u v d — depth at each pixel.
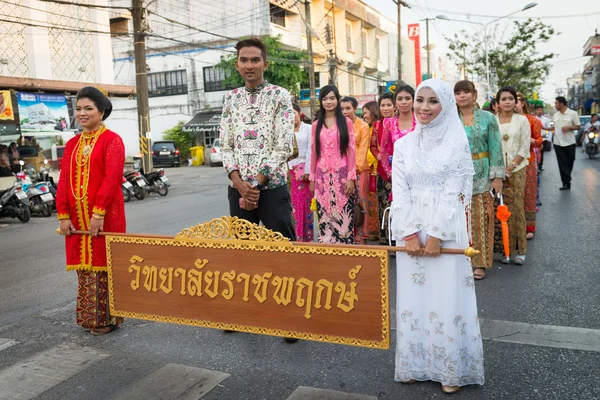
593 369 3.10
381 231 6.09
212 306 3.34
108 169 3.79
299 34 29.72
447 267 2.88
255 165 3.76
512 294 4.54
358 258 2.92
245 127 3.79
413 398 2.88
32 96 15.45
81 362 3.49
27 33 15.60
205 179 19.12
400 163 3.02
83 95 3.89
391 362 3.34
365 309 2.93
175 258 3.42
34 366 3.46
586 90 48.53
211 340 3.79
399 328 3.04
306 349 3.59
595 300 4.23
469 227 3.05
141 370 3.35
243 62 3.71
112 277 3.66
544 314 4.01
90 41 17.62
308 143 5.90
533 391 2.89
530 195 6.57
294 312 3.11
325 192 5.34
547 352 3.35
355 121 5.98
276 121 3.78
